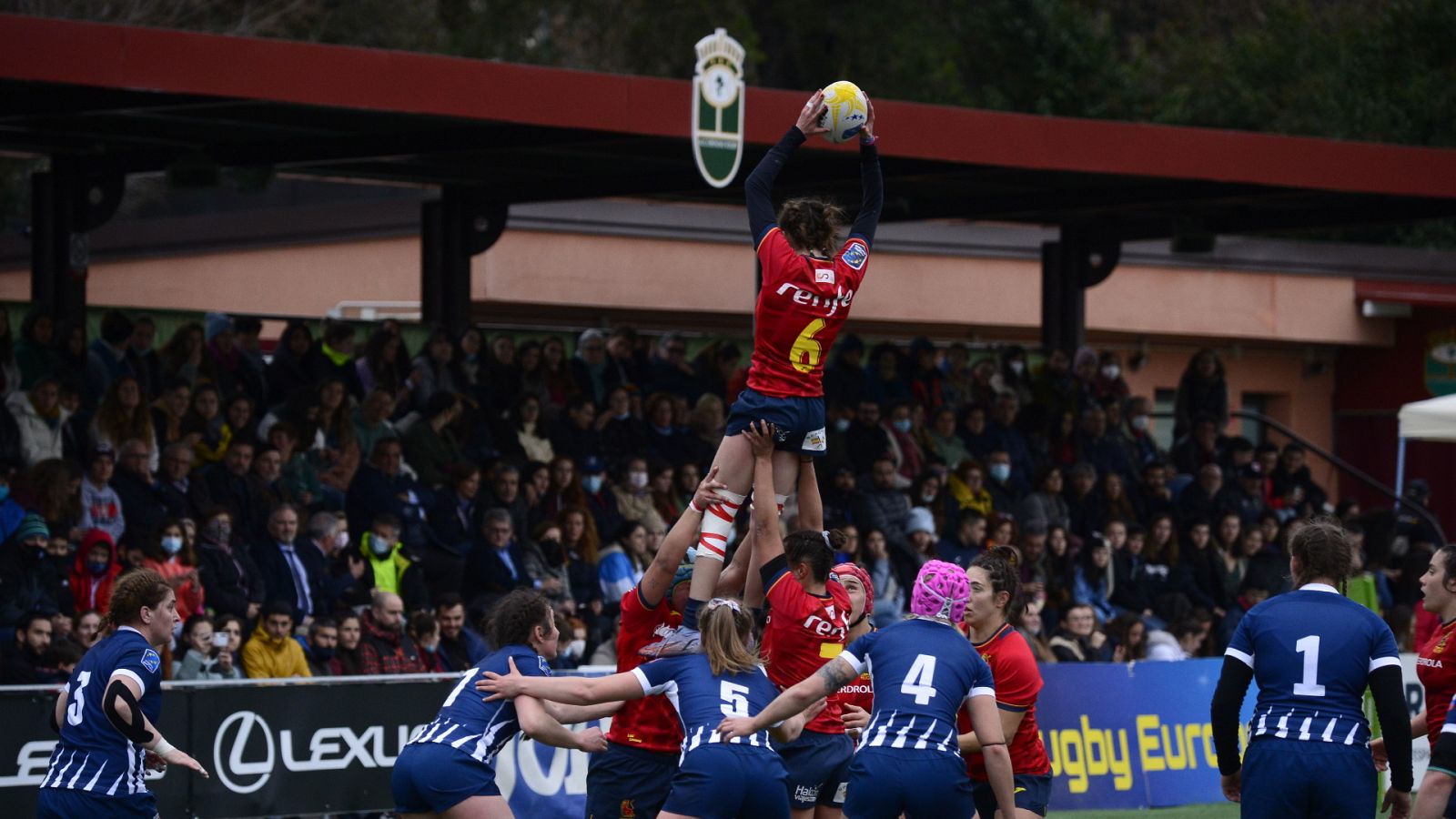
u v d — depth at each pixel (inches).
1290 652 1009.5
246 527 1828.2
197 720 1464.1
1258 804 1005.2
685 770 1029.8
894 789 1030.4
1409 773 1007.0
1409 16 5103.3
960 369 2687.0
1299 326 3708.2
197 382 2031.3
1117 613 2277.3
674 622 1094.4
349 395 2123.5
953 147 1993.1
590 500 2075.5
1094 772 1863.9
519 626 1140.5
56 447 1815.9
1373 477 3836.1
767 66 5044.3
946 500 2267.5
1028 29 5024.6
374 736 1550.2
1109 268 2765.7
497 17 4758.9
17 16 1513.3
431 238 2449.6
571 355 2495.1
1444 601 1140.5
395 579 1829.5
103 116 1916.8
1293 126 5073.8
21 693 1397.6
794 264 953.5
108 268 2965.1
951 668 1050.1
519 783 1600.6
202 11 4138.8
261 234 3016.7
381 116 1915.6
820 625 1140.5
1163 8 5831.7
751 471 1002.7
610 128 1800.0
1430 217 2432.3
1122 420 2716.5
